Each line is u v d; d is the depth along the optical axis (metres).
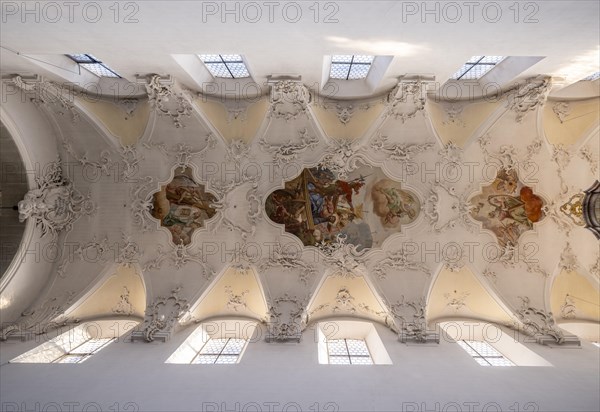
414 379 8.73
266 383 8.59
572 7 7.55
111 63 10.05
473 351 11.47
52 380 8.70
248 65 10.63
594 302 12.05
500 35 8.65
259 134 12.45
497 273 12.60
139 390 8.24
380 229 12.99
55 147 12.27
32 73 10.27
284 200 13.04
